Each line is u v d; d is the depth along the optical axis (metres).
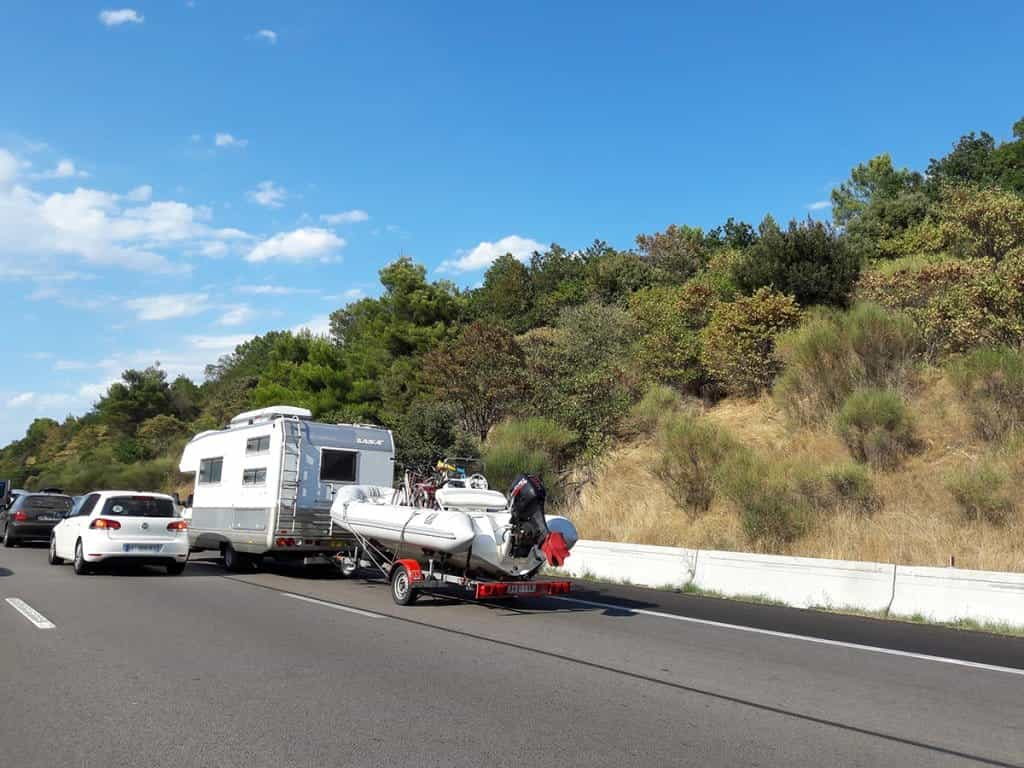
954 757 5.46
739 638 9.84
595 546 16.84
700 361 23.78
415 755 5.29
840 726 6.14
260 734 5.68
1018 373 16.36
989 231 22.94
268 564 18.09
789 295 23.59
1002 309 18.38
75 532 16.12
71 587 13.55
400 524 12.58
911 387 18.98
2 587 13.48
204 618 10.50
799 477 16.55
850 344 19.66
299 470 15.26
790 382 20.53
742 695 7.03
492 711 6.33
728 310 23.67
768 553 15.38
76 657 8.05
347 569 15.37
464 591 13.45
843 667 8.27
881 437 17.14
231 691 6.80
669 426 19.86
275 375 38.97
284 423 15.27
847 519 15.37
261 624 10.11
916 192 35.31
